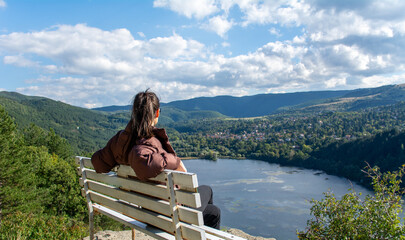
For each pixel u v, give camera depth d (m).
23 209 15.70
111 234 4.16
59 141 44.59
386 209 2.76
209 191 2.49
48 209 22.11
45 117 186.50
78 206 23.75
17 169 16.02
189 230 1.66
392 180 2.87
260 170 73.56
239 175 64.69
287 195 43.59
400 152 65.56
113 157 2.24
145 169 1.72
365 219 2.81
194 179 1.53
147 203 1.97
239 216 34.88
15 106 169.38
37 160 25.02
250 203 40.00
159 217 1.88
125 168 2.14
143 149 1.79
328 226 3.03
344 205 3.04
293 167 80.62
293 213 35.19
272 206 38.25
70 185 24.48
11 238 3.75
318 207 3.22
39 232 4.22
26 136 43.94
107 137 188.75
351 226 2.83
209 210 2.39
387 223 2.66
